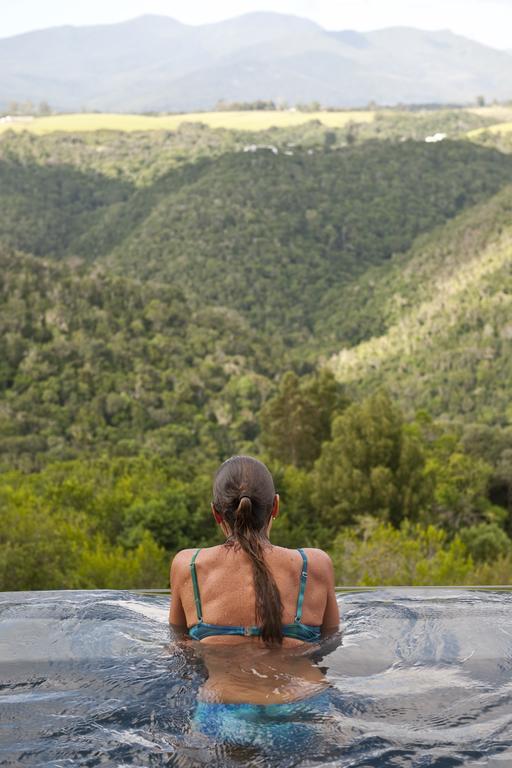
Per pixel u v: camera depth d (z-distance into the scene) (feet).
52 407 202.08
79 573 46.21
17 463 167.94
